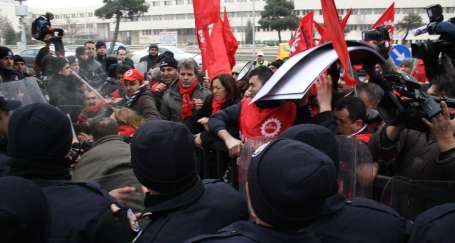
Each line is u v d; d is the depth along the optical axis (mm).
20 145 1875
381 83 2277
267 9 31625
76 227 1772
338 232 1796
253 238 1376
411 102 2127
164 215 1843
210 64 5148
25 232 1377
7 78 5570
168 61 5578
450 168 2113
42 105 1957
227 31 5609
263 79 3215
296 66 2604
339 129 2691
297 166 1336
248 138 3113
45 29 5613
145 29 68688
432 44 2553
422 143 2381
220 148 3494
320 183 1331
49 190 1858
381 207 1881
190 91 4898
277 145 1420
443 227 1613
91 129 2822
